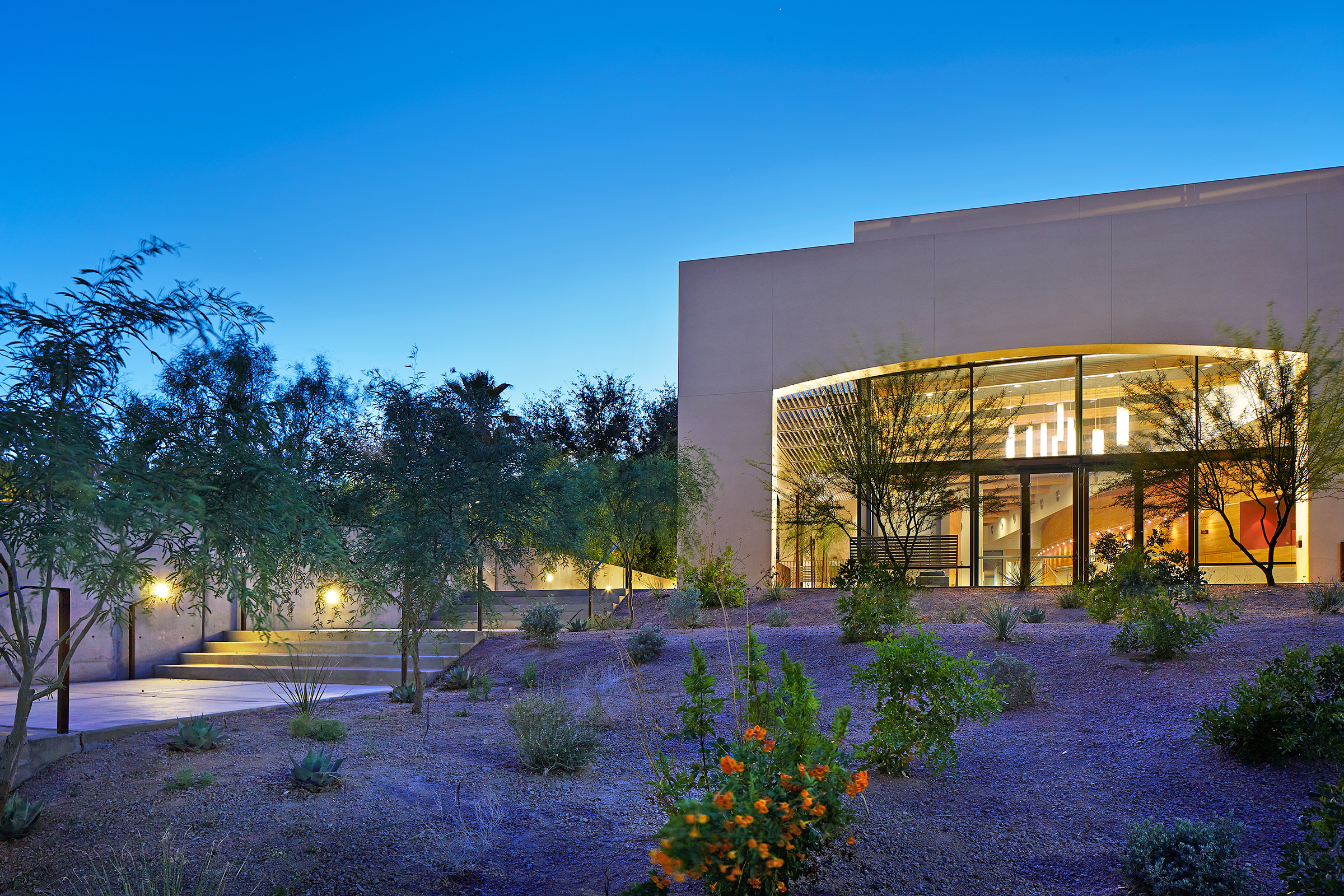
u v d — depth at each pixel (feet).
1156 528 63.82
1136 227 63.16
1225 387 62.59
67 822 18.38
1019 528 66.39
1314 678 21.80
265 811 19.27
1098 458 65.00
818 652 37.96
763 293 72.43
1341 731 19.90
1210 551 63.36
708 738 26.91
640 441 108.27
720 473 71.72
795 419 73.31
